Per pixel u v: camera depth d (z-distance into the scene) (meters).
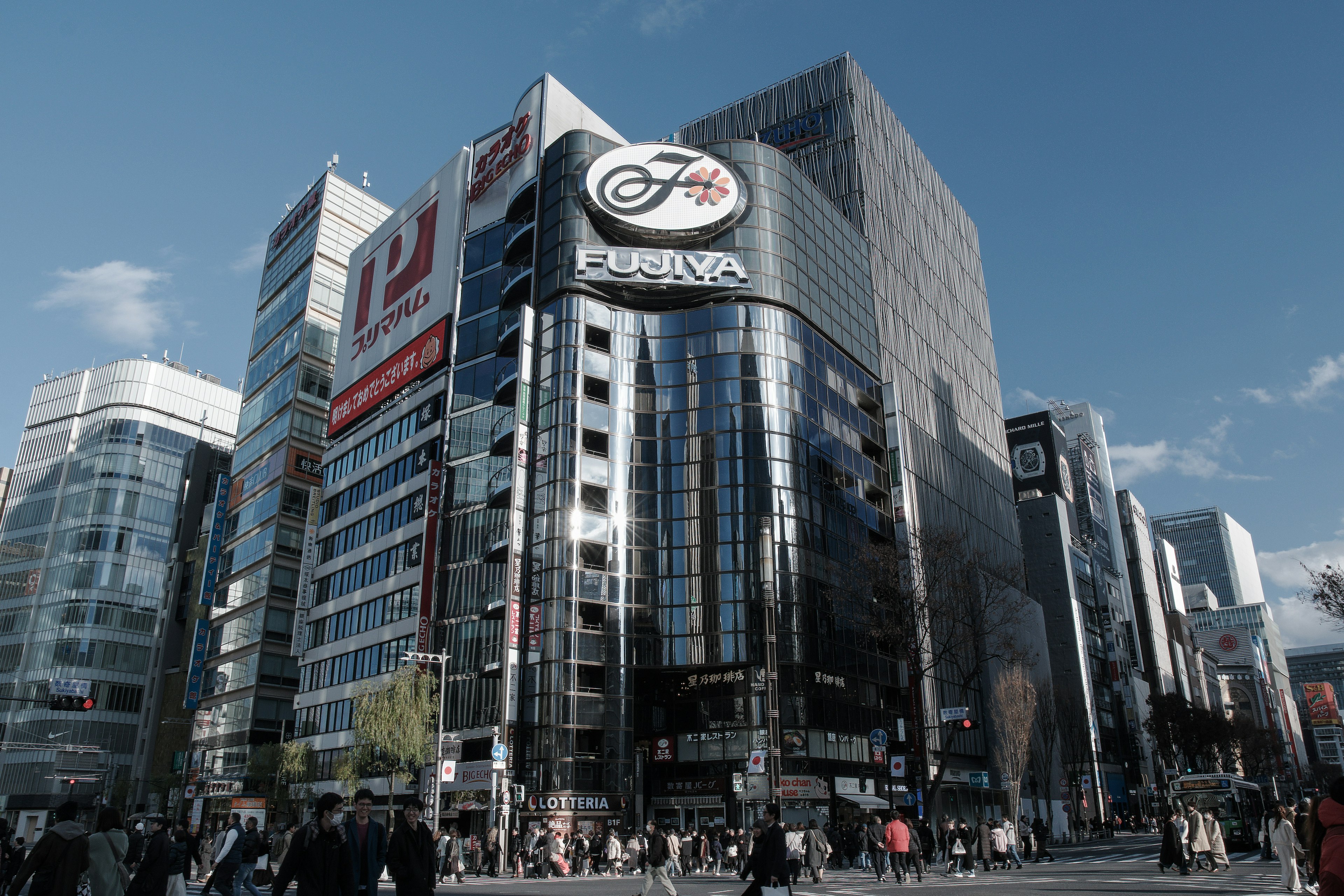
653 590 58.44
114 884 12.75
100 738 103.88
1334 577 40.19
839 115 91.50
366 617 72.25
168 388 123.62
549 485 58.81
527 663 55.69
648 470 61.28
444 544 66.44
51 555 114.19
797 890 27.05
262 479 95.75
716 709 57.06
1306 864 22.27
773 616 56.50
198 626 96.38
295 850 9.56
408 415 75.31
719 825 55.22
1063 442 137.50
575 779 52.47
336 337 99.88
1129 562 163.00
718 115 99.94
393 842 10.13
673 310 65.75
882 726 63.62
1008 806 79.31
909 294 91.25
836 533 64.44
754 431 61.44
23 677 107.19
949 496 86.62
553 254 65.69
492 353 69.44
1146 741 131.75
